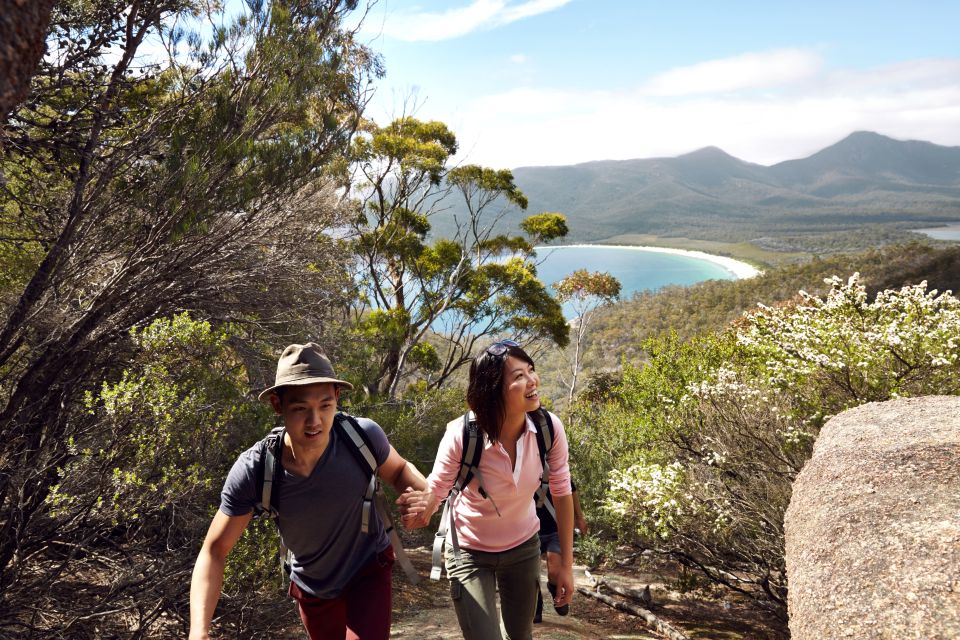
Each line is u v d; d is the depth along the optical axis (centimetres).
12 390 536
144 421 457
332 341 866
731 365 809
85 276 596
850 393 645
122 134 585
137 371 524
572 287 3422
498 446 256
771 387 707
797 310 717
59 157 545
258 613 524
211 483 479
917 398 396
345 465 203
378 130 2355
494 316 2394
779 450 704
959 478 255
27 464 458
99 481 436
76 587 484
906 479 265
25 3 131
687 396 786
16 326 500
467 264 2400
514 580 271
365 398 872
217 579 192
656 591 752
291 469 199
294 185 595
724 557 707
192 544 505
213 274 634
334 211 916
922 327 598
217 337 574
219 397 543
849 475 284
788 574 252
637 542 847
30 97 501
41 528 449
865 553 216
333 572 213
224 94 576
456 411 1153
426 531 984
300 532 205
